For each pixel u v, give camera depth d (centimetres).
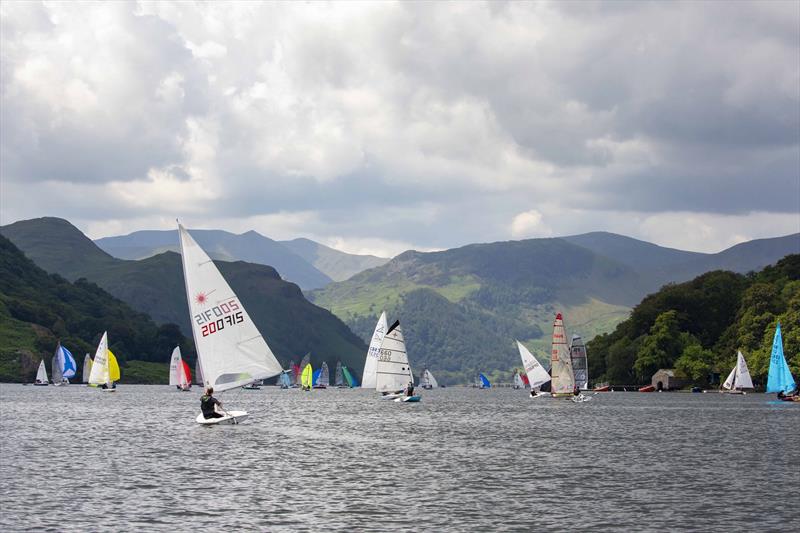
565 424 11062
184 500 4828
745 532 4119
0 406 15275
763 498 4991
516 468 6269
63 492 5062
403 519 4359
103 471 5934
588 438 8819
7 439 8300
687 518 4419
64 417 11888
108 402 17450
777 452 7419
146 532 4044
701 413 13900
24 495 4956
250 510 4556
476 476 5834
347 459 6725
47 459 6606
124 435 8731
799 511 4603
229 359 8231
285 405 17038
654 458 6938
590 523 4294
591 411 14650
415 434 9219
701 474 5984
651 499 4953
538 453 7294
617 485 5462
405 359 17912
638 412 14262
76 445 7675
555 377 19112
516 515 4472
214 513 4472
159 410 14012
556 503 4819
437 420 11794
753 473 6041
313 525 4212
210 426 9862
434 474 5919
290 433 9119
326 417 12331
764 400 19975
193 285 8150
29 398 19412
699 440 8612
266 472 5934
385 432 9450
